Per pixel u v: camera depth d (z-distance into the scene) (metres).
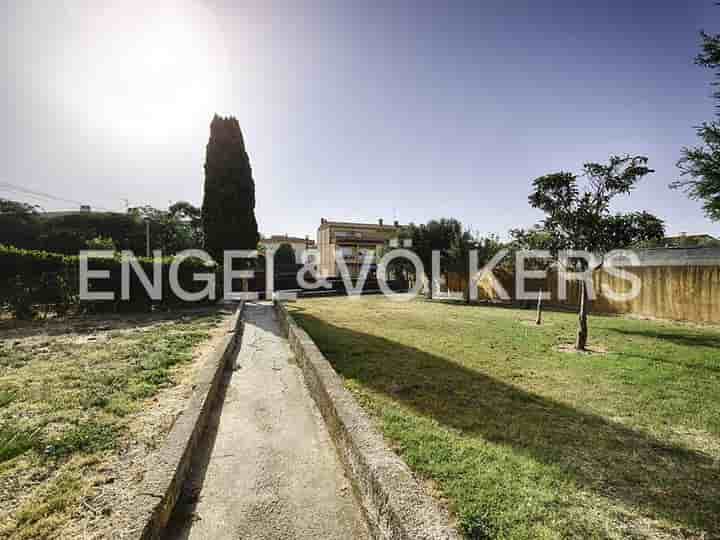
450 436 2.93
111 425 2.98
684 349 6.49
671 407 3.70
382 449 2.28
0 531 1.76
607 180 6.27
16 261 8.91
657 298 10.69
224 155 19.28
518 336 7.70
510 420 3.32
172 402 3.55
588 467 2.54
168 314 10.88
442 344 6.79
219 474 2.55
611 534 1.86
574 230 6.75
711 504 2.16
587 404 3.77
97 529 1.79
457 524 1.88
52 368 4.59
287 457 2.81
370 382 4.38
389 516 1.72
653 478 2.43
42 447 2.57
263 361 5.79
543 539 1.79
